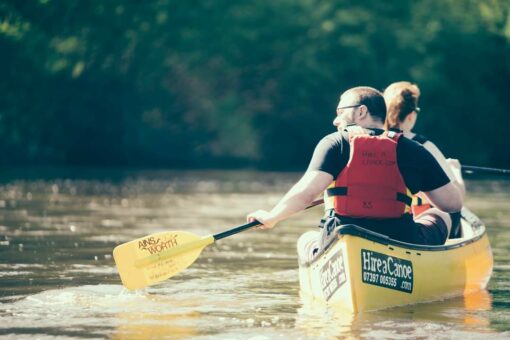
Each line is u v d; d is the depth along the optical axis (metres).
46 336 12.80
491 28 105.69
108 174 78.25
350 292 14.98
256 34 105.56
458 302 16.53
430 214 18.38
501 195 54.06
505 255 24.09
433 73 104.62
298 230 31.77
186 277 19.53
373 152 16.02
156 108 105.56
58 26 81.56
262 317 14.57
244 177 76.81
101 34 91.06
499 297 17.27
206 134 108.12
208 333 13.13
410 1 106.62
